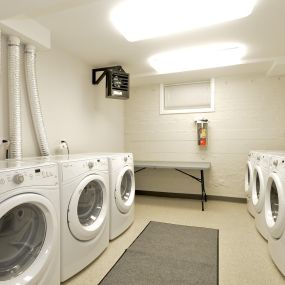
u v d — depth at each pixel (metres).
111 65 3.44
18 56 2.11
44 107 2.60
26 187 1.37
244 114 3.91
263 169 2.54
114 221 2.50
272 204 2.30
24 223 1.48
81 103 3.24
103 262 2.06
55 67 2.76
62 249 1.72
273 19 2.13
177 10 1.94
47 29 2.31
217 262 2.05
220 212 3.44
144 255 2.18
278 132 3.76
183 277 1.83
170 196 4.37
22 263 1.43
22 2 1.58
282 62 3.07
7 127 2.12
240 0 1.80
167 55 3.05
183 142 4.27
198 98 4.20
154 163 3.99
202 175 3.70
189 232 2.71
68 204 1.78
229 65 3.32
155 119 4.44
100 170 2.22
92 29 2.31
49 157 2.16
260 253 2.20
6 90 2.12
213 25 2.23
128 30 2.31
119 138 4.42
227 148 4.02
